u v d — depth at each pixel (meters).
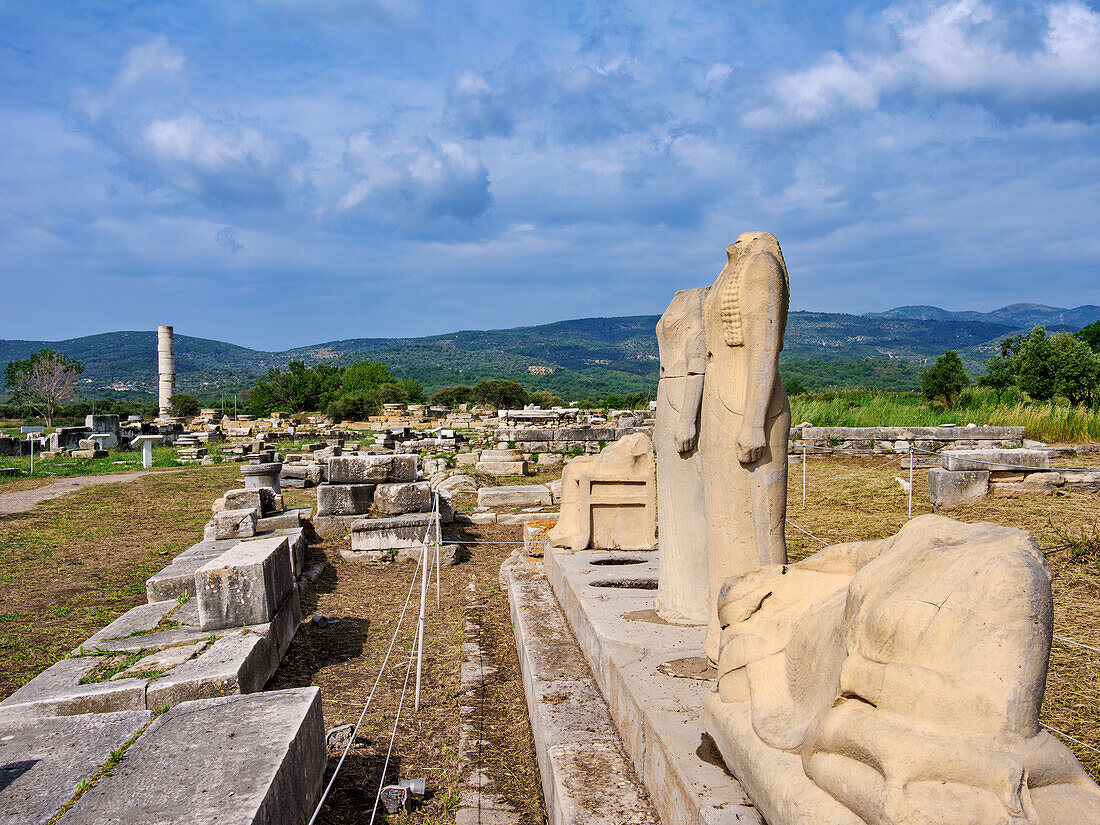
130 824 2.96
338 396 56.22
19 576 9.62
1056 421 17.19
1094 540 7.42
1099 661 4.81
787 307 3.97
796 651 2.62
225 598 6.38
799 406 22.08
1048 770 1.83
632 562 7.25
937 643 1.98
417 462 12.17
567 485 7.97
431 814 4.29
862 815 1.88
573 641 5.80
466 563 10.71
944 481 10.81
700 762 3.01
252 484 14.63
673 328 5.43
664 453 5.38
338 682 6.33
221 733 3.75
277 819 3.30
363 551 10.59
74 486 17.70
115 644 6.08
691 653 4.45
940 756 1.79
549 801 4.00
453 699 5.90
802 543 9.01
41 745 3.80
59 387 42.41
